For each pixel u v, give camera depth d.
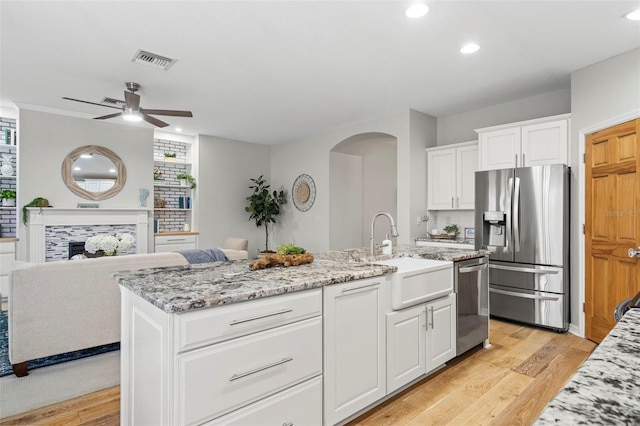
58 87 4.14
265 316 1.60
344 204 6.72
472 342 3.03
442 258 2.86
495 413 2.18
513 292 3.89
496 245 4.05
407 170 5.05
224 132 6.48
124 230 5.79
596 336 3.32
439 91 4.32
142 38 3.01
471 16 2.69
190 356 1.38
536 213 3.73
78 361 2.92
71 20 2.73
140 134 5.97
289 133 6.55
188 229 6.90
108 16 2.68
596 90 3.41
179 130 6.31
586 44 3.07
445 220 5.33
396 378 2.28
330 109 5.02
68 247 5.32
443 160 5.09
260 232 7.63
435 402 2.30
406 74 3.80
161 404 1.44
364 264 2.37
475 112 5.06
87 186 5.46
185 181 6.85
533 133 3.99
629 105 3.10
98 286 2.87
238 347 1.51
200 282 1.75
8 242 4.80
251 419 1.55
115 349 3.18
